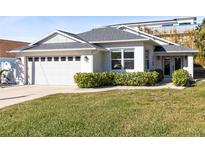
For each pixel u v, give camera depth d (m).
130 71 21.48
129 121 8.27
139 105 11.09
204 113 9.38
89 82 19.16
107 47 22.19
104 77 20.02
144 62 21.53
